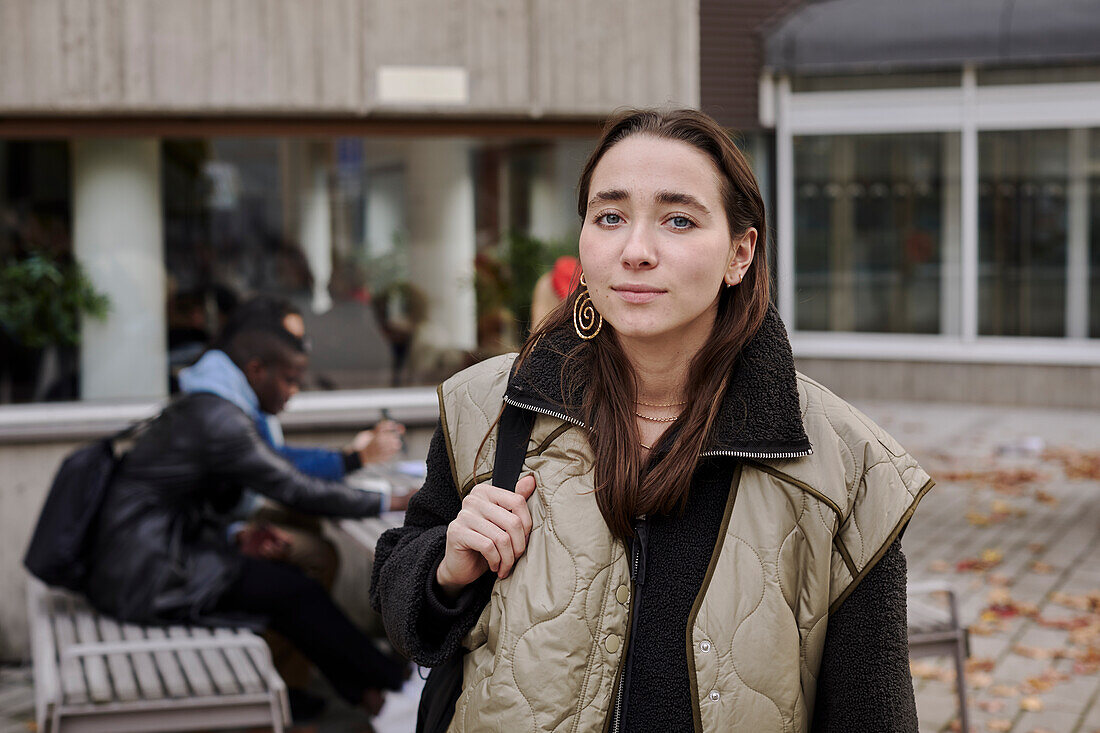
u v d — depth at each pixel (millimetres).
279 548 4594
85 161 5352
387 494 4148
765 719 1458
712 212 1476
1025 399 11992
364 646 4211
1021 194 11867
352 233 5711
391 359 5824
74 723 3236
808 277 12250
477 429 1628
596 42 5738
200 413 4039
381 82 5477
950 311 12164
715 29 11398
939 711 4492
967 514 7785
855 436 1551
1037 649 5160
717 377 1516
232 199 5543
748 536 1495
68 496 3973
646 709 1481
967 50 11164
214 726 3324
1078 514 7770
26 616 5184
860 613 1520
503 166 5844
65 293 5387
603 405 1530
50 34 5090
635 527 1521
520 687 1466
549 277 5020
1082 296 11844
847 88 11906
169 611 3969
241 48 5309
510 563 1512
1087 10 10898
